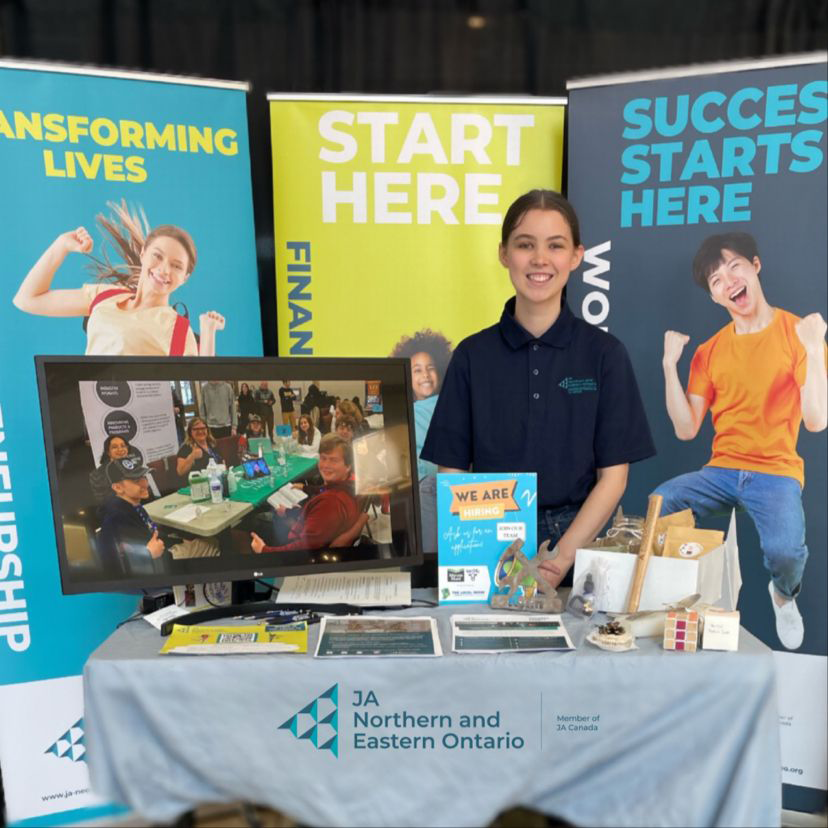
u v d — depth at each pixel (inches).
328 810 52.7
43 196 86.1
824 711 92.4
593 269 98.3
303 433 60.1
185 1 104.8
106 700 52.1
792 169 89.1
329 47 108.5
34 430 86.7
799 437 92.0
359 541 61.5
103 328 90.2
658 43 111.0
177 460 57.6
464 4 109.2
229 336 97.0
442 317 101.6
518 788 52.9
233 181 95.3
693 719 51.8
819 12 109.7
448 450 81.0
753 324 92.7
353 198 99.0
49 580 87.1
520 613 59.9
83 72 86.9
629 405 76.0
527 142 99.1
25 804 87.4
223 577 58.6
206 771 52.4
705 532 58.6
